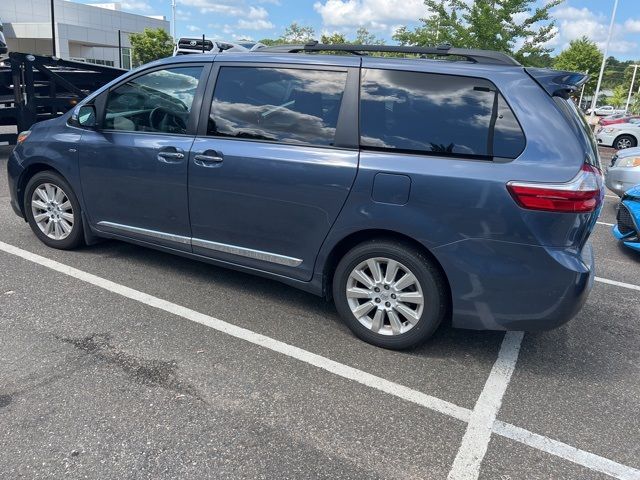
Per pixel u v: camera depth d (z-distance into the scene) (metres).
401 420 2.76
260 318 3.82
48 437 2.50
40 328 3.49
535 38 16.66
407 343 3.37
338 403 2.87
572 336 3.81
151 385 2.94
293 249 3.61
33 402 2.74
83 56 50.09
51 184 4.74
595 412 2.91
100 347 3.30
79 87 10.72
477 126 3.07
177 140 3.91
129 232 4.36
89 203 4.52
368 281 3.41
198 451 2.46
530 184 2.88
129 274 4.46
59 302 3.89
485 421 2.79
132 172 4.14
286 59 3.62
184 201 3.95
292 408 2.81
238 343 3.45
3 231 5.41
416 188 3.10
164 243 4.20
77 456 2.39
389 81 3.30
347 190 3.29
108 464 2.36
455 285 3.13
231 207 3.75
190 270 4.62
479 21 16.52
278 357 3.31
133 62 47.91
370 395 2.96
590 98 67.62
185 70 3.96
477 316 3.15
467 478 2.39
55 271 4.44
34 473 2.29
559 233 2.92
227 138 3.73
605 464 2.51
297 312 3.94
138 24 54.28
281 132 3.56
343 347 3.47
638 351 3.62
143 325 3.62
